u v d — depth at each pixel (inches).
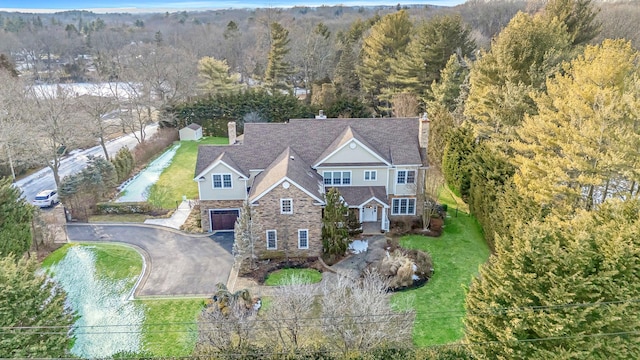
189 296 1007.0
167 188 1676.9
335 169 1321.4
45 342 681.0
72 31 4960.6
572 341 620.4
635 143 994.1
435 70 2427.4
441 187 1563.7
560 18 1884.8
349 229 1244.5
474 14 4234.7
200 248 1226.0
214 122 2486.5
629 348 604.7
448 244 1232.8
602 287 629.9
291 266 1127.0
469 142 1544.0
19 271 729.6
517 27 1581.0
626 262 626.5
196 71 2891.2
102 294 1019.9
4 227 1031.0
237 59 3794.3
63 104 1665.8
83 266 1129.4
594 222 773.3
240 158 1333.7
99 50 3934.5
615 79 1120.8
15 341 649.0
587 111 1080.8
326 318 772.0
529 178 1147.3
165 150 2204.7
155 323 918.4
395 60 2486.5
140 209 1464.1
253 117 2415.1
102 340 873.5
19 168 1878.7
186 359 729.6
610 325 617.0
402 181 1337.4
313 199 1134.4
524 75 1610.5
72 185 1401.3
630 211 759.7
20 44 4168.3
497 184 1242.0
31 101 1839.3
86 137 1841.8
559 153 1190.3
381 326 741.3
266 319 777.6
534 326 632.4
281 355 703.1
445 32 2378.2
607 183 1069.8
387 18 2578.7
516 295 668.1
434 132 1801.2
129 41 4867.1
